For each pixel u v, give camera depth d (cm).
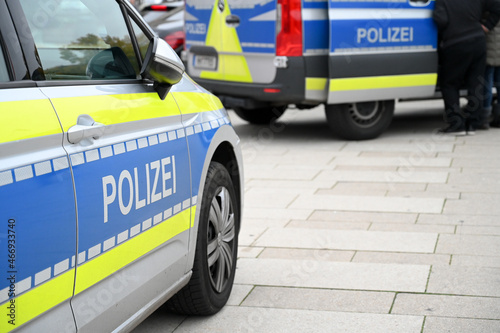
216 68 888
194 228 353
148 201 300
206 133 369
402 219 558
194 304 372
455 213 570
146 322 380
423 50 857
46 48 266
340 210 589
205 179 366
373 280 433
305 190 655
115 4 325
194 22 915
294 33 802
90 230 255
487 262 458
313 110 1152
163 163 315
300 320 378
